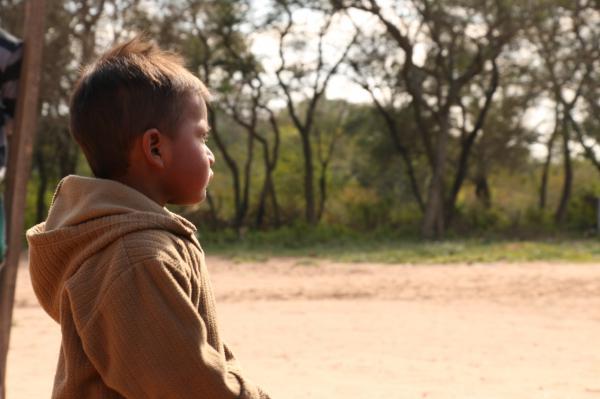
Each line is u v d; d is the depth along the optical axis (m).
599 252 26.06
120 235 1.73
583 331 10.68
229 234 37.09
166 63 1.89
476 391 6.92
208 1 34.75
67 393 1.80
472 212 41.41
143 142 1.80
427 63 39.41
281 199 47.34
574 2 35.88
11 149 4.40
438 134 41.47
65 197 1.92
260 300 14.89
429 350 9.21
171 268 1.70
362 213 41.75
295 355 8.94
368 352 9.09
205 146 1.89
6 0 27.53
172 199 1.89
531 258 24.00
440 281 17.81
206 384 1.66
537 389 7.00
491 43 36.28
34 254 1.89
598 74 39.31
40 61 4.38
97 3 29.52
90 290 1.73
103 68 1.83
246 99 40.75
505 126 43.34
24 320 12.23
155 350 1.64
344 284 17.59
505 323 11.48
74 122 1.85
